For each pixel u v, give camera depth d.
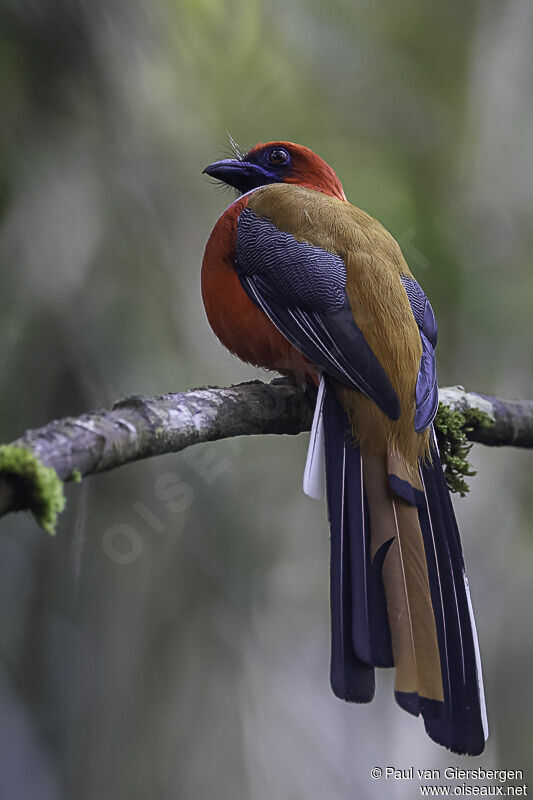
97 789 10.27
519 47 14.99
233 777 10.95
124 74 11.17
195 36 12.14
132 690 10.62
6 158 10.41
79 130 10.85
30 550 10.41
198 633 11.02
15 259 10.33
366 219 8.94
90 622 10.52
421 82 14.05
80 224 10.66
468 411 8.95
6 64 10.50
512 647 13.17
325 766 11.52
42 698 10.23
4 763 9.88
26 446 5.55
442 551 7.12
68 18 10.78
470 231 13.66
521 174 14.56
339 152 13.19
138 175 11.21
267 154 10.20
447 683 6.60
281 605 11.85
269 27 12.89
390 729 12.30
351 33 13.73
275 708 11.45
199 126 11.97
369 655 6.41
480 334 12.82
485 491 13.68
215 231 8.94
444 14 14.34
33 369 10.24
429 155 13.77
